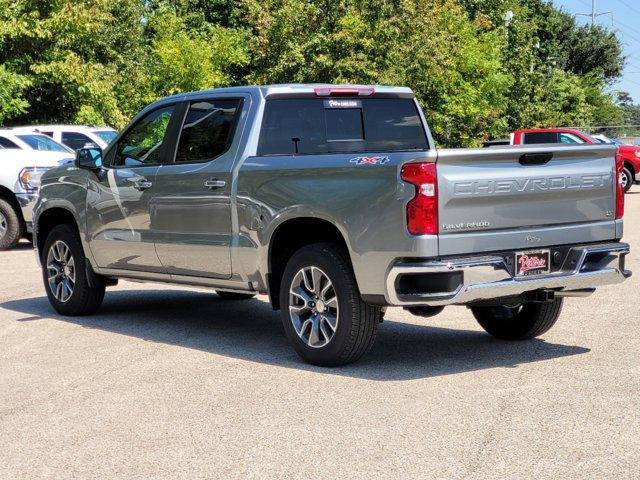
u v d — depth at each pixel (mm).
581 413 5621
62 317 9586
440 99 36375
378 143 8086
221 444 5242
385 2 30672
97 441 5363
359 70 29562
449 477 4605
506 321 7945
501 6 51438
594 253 7078
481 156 6484
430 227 6348
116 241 8828
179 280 8336
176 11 43562
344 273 6805
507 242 6672
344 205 6711
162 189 8266
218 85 35719
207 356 7566
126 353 7738
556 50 70062
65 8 26000
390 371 6863
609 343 7695
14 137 18016
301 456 4992
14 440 5426
